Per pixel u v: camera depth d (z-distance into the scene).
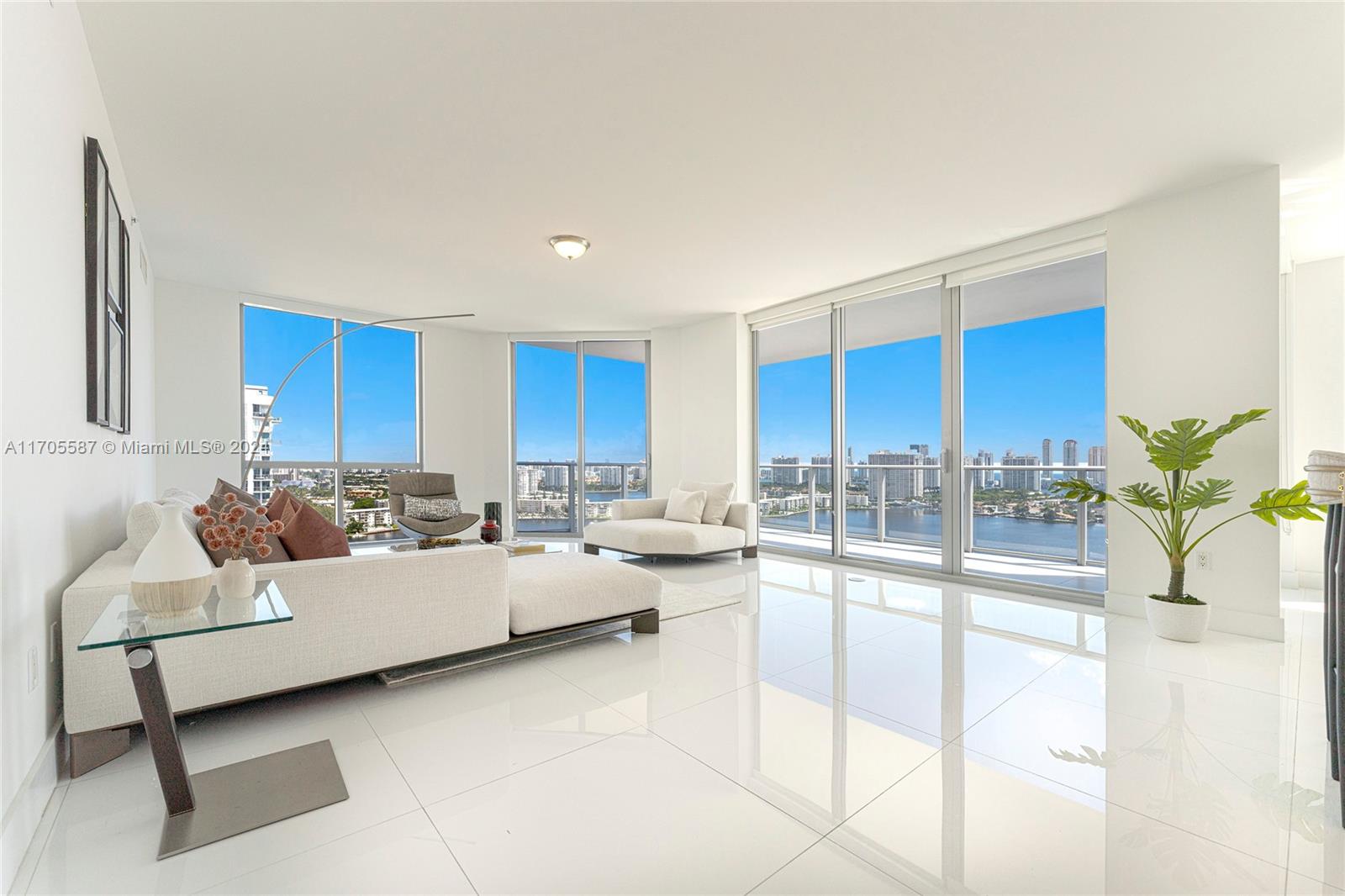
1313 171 3.23
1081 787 1.79
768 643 3.19
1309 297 4.52
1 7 1.41
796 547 6.28
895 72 2.40
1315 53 2.28
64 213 1.93
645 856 1.47
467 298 5.91
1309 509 2.89
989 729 2.18
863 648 3.11
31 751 1.57
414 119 2.74
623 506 6.16
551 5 2.04
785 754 1.99
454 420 7.23
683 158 3.12
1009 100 2.60
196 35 2.18
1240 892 1.34
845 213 3.85
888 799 1.72
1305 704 2.39
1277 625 3.20
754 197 3.59
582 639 3.22
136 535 2.18
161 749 1.59
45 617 1.72
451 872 1.41
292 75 2.41
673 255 4.66
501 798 1.72
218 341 5.52
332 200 3.60
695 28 2.15
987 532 5.72
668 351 7.30
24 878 1.38
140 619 1.52
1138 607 3.70
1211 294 3.39
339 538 2.53
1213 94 2.55
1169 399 3.53
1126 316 3.71
